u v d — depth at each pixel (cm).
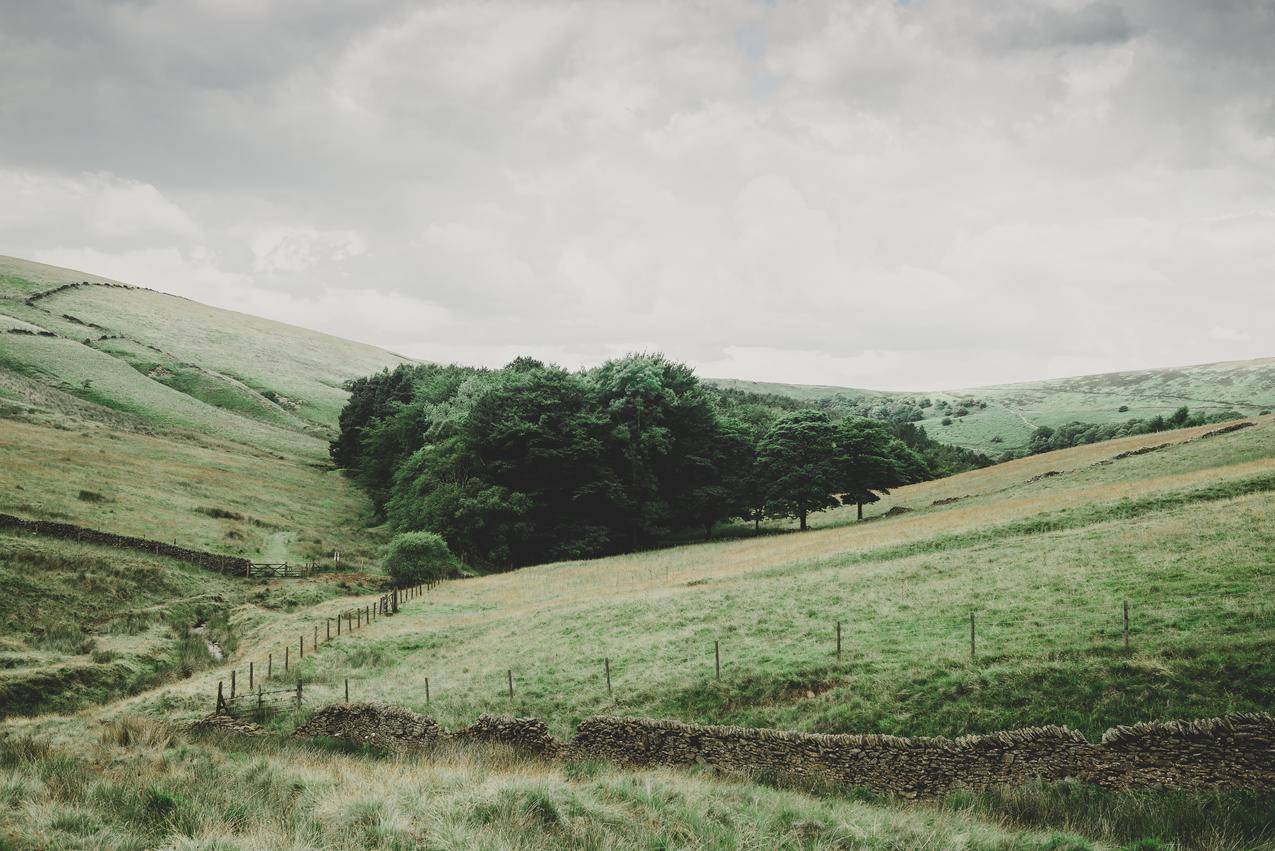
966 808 1269
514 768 1587
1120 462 5959
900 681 1867
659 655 2525
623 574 4981
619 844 955
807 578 3419
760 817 1127
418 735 1909
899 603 2591
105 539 4409
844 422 7350
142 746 1669
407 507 6850
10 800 1024
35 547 3956
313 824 955
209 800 1098
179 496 6169
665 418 7912
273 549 5450
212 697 2586
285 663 3092
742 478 8075
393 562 5238
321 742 1998
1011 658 1842
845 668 2036
